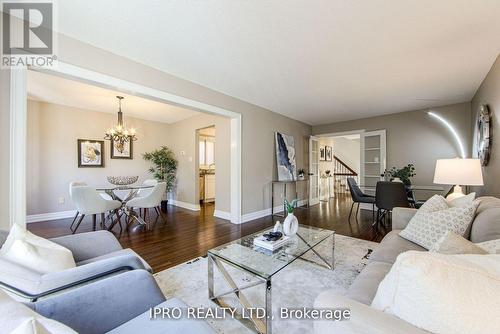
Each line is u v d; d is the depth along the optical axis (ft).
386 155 16.17
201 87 10.59
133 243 9.47
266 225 12.37
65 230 11.37
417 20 5.95
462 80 9.96
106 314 3.01
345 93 11.78
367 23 6.09
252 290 5.91
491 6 5.38
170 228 11.78
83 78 7.07
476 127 11.45
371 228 11.66
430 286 1.75
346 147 30.99
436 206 5.94
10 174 5.77
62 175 14.44
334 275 6.60
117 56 7.77
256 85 10.67
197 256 8.13
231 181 13.00
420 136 14.85
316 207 17.85
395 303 2.01
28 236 3.86
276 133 15.60
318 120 18.31
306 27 6.28
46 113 13.85
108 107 14.92
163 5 5.49
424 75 9.48
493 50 7.46
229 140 13.85
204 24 6.20
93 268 3.54
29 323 1.40
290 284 6.14
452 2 5.28
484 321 1.55
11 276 3.00
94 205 10.88
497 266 1.92
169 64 8.53
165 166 18.56
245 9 5.60
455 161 7.65
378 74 9.40
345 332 2.10
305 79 9.96
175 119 18.35
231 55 7.87
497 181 8.17
